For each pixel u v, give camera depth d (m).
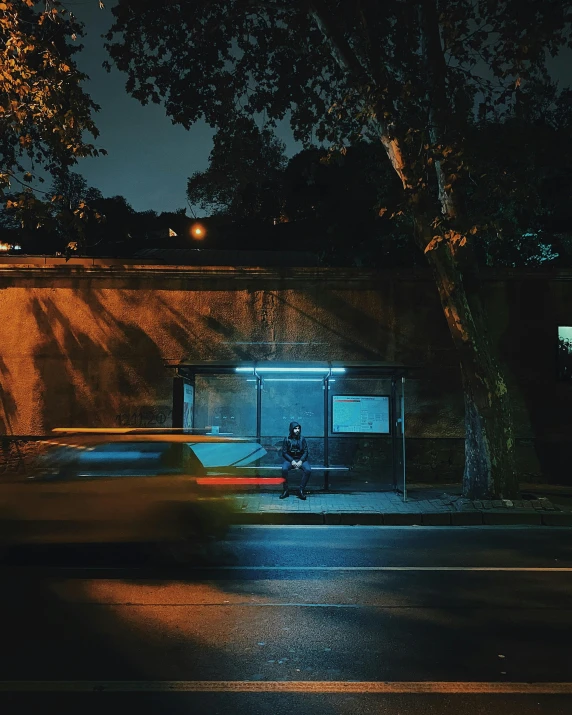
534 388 16.69
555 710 4.07
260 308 17.05
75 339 16.89
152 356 16.88
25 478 8.50
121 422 16.69
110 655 4.97
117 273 16.92
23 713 3.97
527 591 6.96
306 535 10.73
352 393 16.73
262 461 16.30
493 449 13.05
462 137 11.42
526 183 11.89
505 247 21.44
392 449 15.41
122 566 8.16
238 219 48.44
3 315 16.91
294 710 4.05
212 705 4.11
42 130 13.61
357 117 13.39
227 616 6.02
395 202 14.72
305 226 43.56
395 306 17.03
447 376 16.83
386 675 4.62
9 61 12.52
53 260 20.16
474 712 4.04
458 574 7.79
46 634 5.46
